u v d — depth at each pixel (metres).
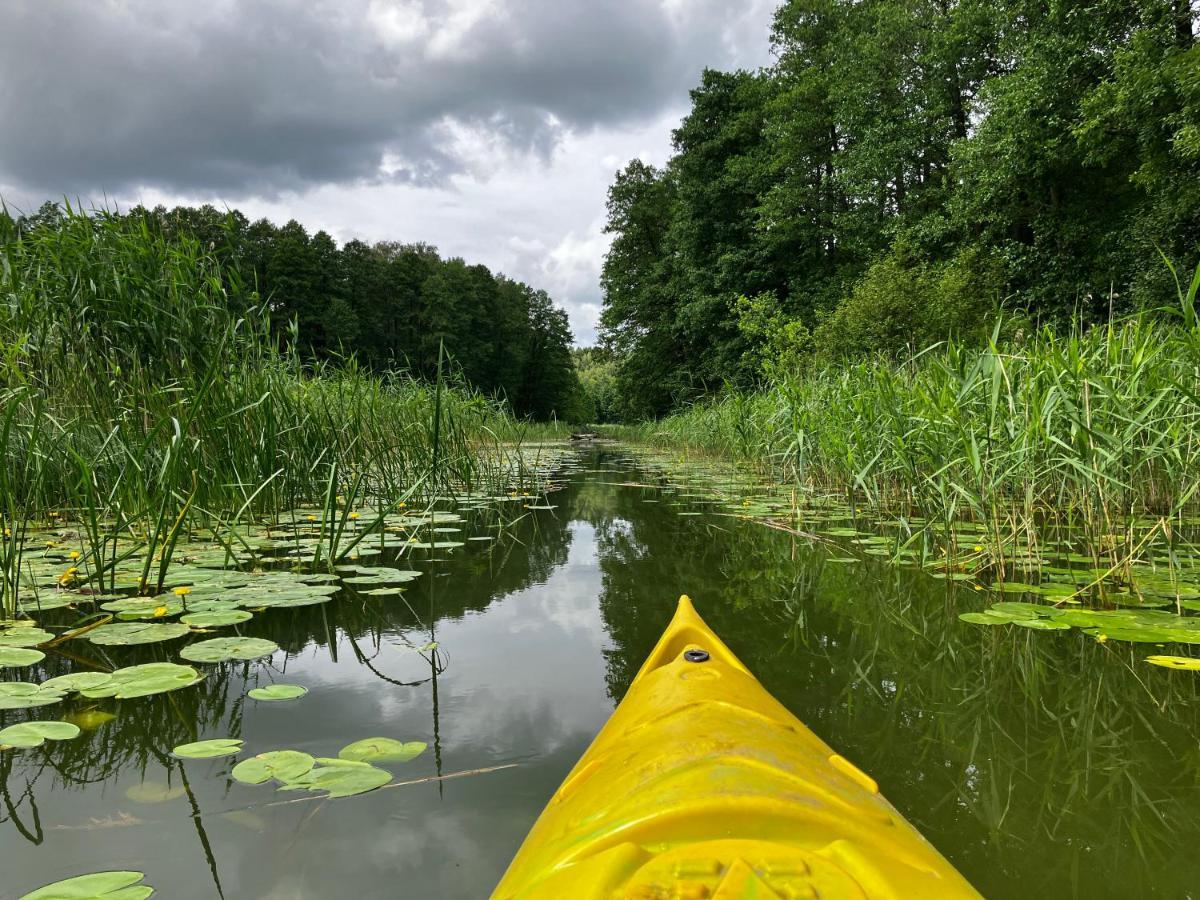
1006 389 3.43
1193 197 10.20
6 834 1.20
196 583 2.98
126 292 4.02
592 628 2.49
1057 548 3.78
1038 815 1.28
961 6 14.69
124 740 1.58
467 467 6.92
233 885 1.05
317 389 5.54
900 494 5.12
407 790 1.36
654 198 27.09
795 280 19.33
